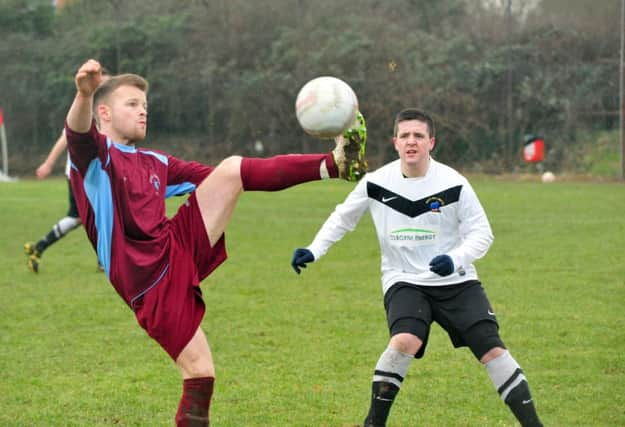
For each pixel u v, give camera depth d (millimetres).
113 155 9094
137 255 8953
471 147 64625
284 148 68688
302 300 20062
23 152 73000
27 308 19391
